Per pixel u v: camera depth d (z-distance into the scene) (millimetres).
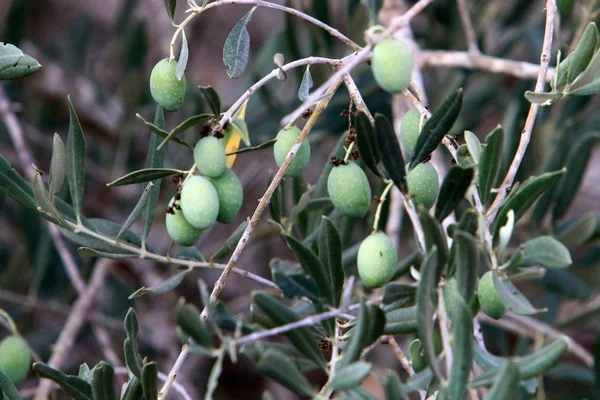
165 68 1063
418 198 1069
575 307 1701
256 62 1598
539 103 1091
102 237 1115
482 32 1655
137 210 1101
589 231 1342
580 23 1341
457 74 1605
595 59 1077
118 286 1781
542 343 1428
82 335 1671
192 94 1810
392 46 1015
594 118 1671
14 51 1102
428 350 1007
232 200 1060
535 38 1637
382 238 1052
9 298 1555
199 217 1049
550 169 1360
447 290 1042
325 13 1457
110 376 1061
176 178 1071
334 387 1000
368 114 1070
